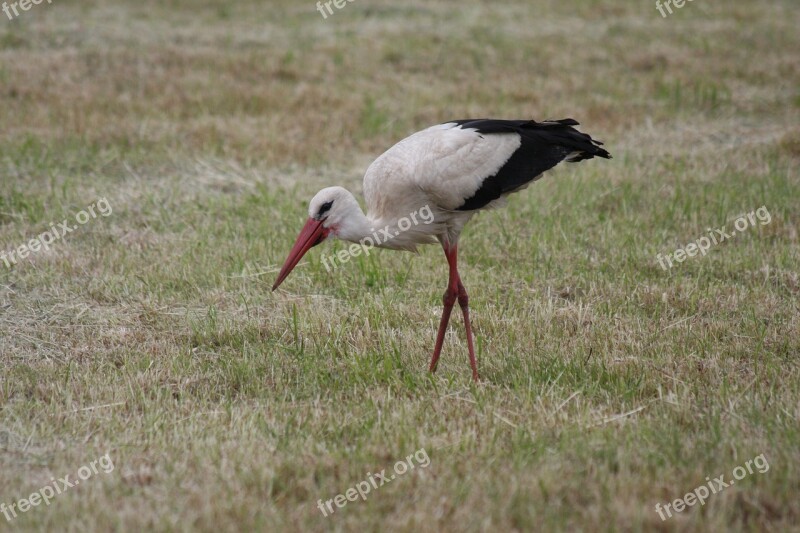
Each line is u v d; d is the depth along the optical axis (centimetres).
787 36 2378
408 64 2122
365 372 907
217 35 2280
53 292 1106
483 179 949
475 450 770
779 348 959
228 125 1706
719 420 798
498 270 1191
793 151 1603
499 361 941
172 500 698
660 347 961
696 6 2689
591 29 2438
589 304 1076
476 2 2664
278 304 1087
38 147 1557
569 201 1412
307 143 1636
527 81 2025
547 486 702
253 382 898
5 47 2086
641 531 651
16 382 898
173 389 899
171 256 1204
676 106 1891
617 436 780
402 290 1124
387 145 1669
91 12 2416
